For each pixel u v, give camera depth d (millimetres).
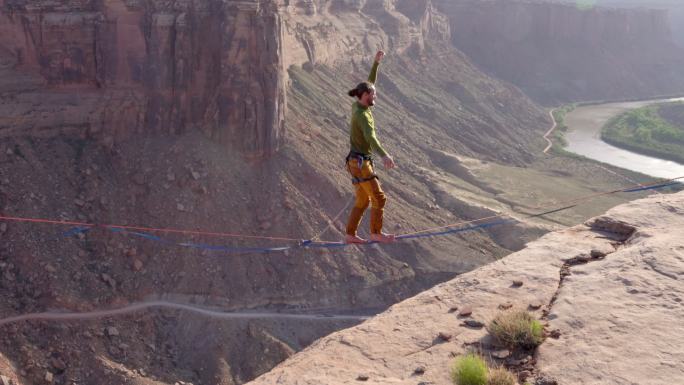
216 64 62406
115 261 51406
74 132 59438
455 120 124625
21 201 51531
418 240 66688
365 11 136875
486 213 77312
